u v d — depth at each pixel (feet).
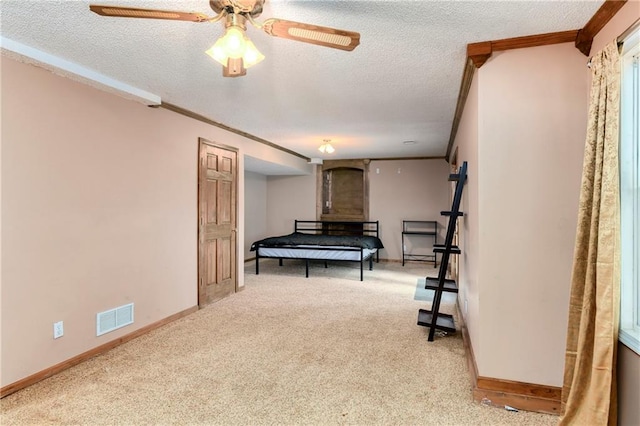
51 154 8.39
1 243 7.44
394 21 6.41
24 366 7.82
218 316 12.80
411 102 11.48
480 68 7.35
